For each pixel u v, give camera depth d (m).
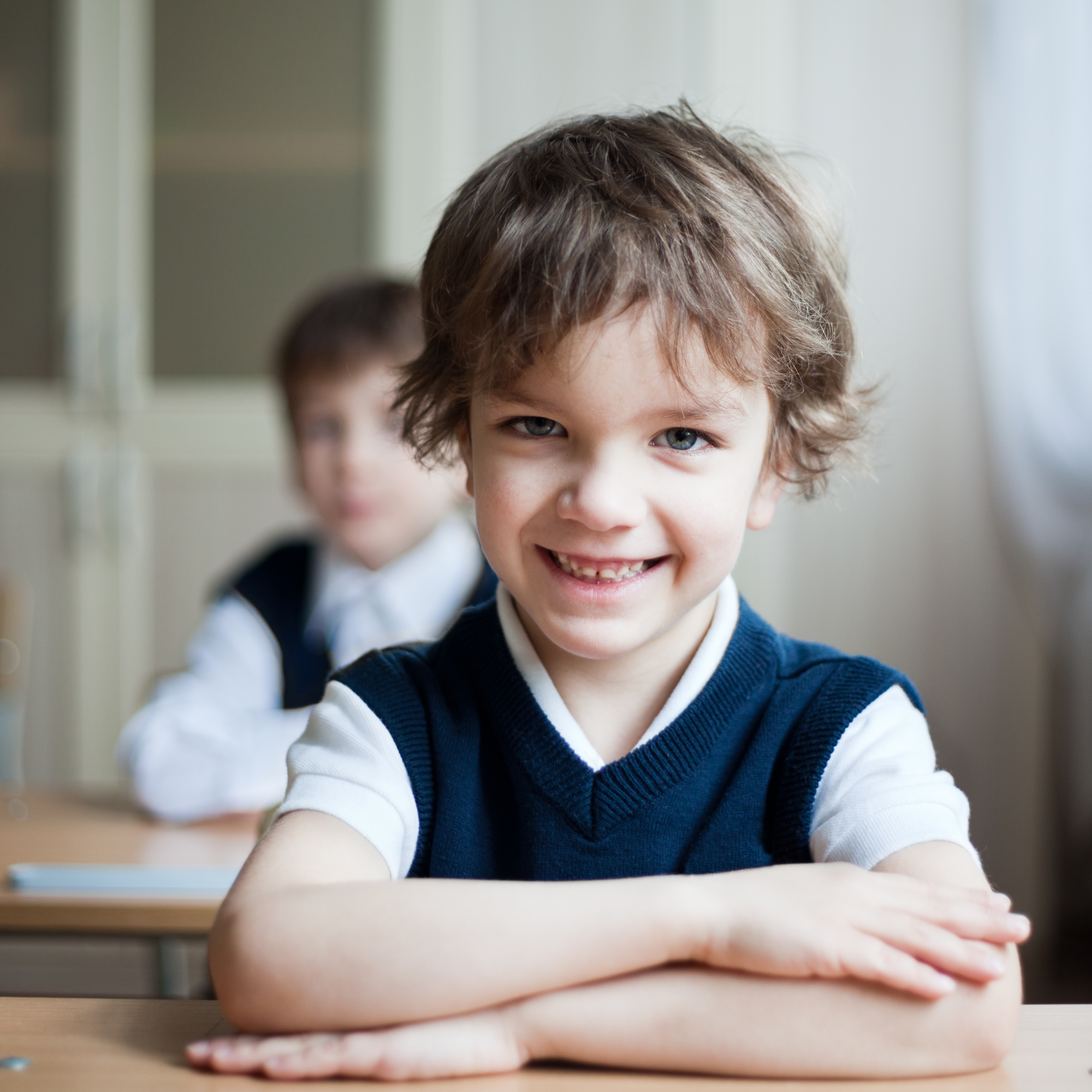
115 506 2.80
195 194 2.78
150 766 1.48
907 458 3.00
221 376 2.79
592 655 0.72
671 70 2.87
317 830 0.70
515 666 0.80
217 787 1.46
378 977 0.57
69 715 2.81
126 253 2.78
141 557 2.81
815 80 3.01
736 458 0.71
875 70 3.01
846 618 3.00
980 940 0.59
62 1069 0.57
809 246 0.82
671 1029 0.57
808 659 0.84
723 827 0.77
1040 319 2.60
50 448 2.81
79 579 2.81
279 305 2.78
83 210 2.78
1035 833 2.92
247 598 1.82
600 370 0.67
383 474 1.78
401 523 1.81
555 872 0.76
